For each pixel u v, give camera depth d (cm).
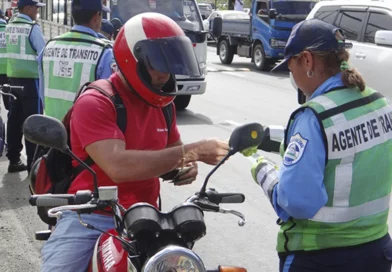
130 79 255
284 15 1742
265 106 1191
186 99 1116
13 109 676
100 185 264
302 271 252
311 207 233
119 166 242
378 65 884
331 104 242
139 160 240
